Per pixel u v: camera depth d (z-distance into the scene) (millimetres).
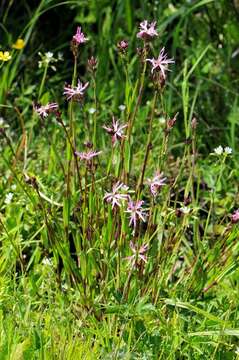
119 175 5059
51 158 6176
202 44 7617
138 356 4559
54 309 4867
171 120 4926
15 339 4469
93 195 5027
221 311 5004
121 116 6883
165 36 7914
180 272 5387
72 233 5363
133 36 7480
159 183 4824
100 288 5012
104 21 7883
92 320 4824
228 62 7484
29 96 7586
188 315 4898
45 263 5086
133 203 4688
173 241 5086
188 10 7148
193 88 7574
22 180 5820
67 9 8477
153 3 7742
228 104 7285
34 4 8703
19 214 5492
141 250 4816
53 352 4430
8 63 7027
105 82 7555
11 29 8508
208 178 6359
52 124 7090
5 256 5176
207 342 4648
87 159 4871
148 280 4961
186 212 4996
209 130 7148
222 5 7625
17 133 7094
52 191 5730
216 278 5027
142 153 6613
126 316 4652
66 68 8258
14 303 4848
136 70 7418
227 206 6195
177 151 7031
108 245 5004
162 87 4879
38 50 8258
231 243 5078
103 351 4582
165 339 4664
